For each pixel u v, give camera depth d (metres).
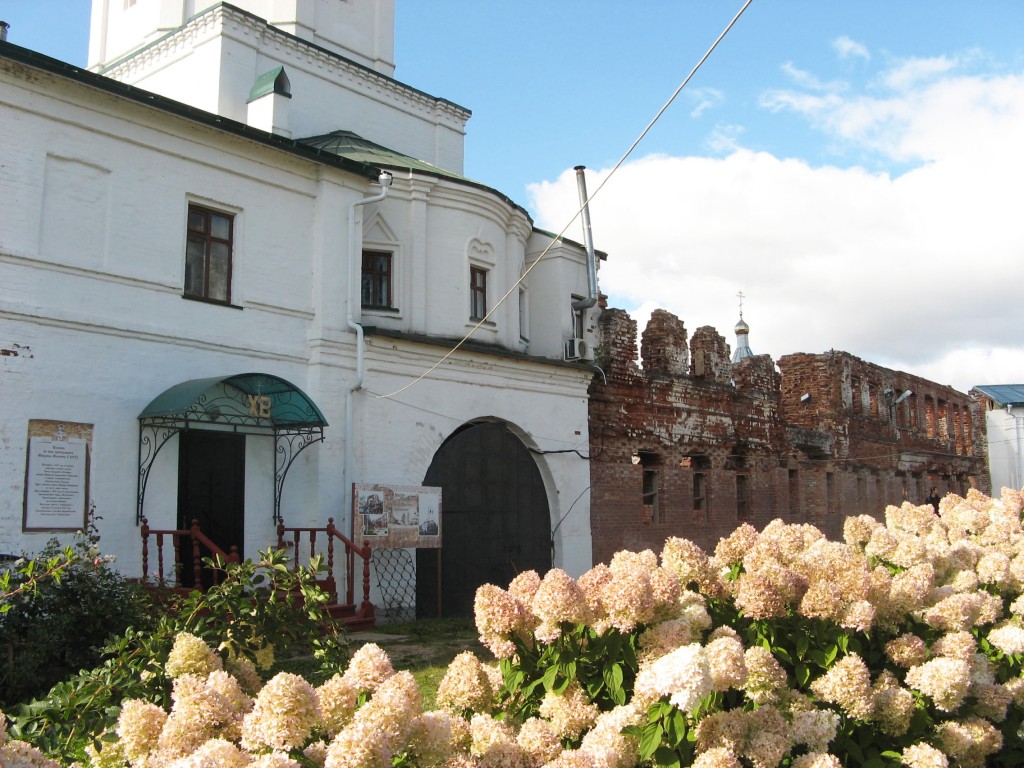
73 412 11.52
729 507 23.05
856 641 4.67
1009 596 6.68
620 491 19.72
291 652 10.41
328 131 18.97
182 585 12.22
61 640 8.05
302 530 13.25
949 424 40.12
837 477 27.98
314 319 14.48
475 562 16.36
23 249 11.26
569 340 19.03
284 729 3.17
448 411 16.16
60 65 11.48
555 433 18.23
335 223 14.87
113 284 12.14
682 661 3.53
